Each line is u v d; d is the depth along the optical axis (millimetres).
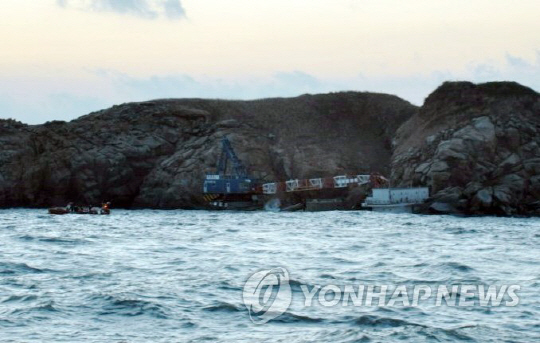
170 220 143250
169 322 44562
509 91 195375
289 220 142750
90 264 68062
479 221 138875
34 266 65688
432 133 196875
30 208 196125
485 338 40406
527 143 182875
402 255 76750
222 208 193125
